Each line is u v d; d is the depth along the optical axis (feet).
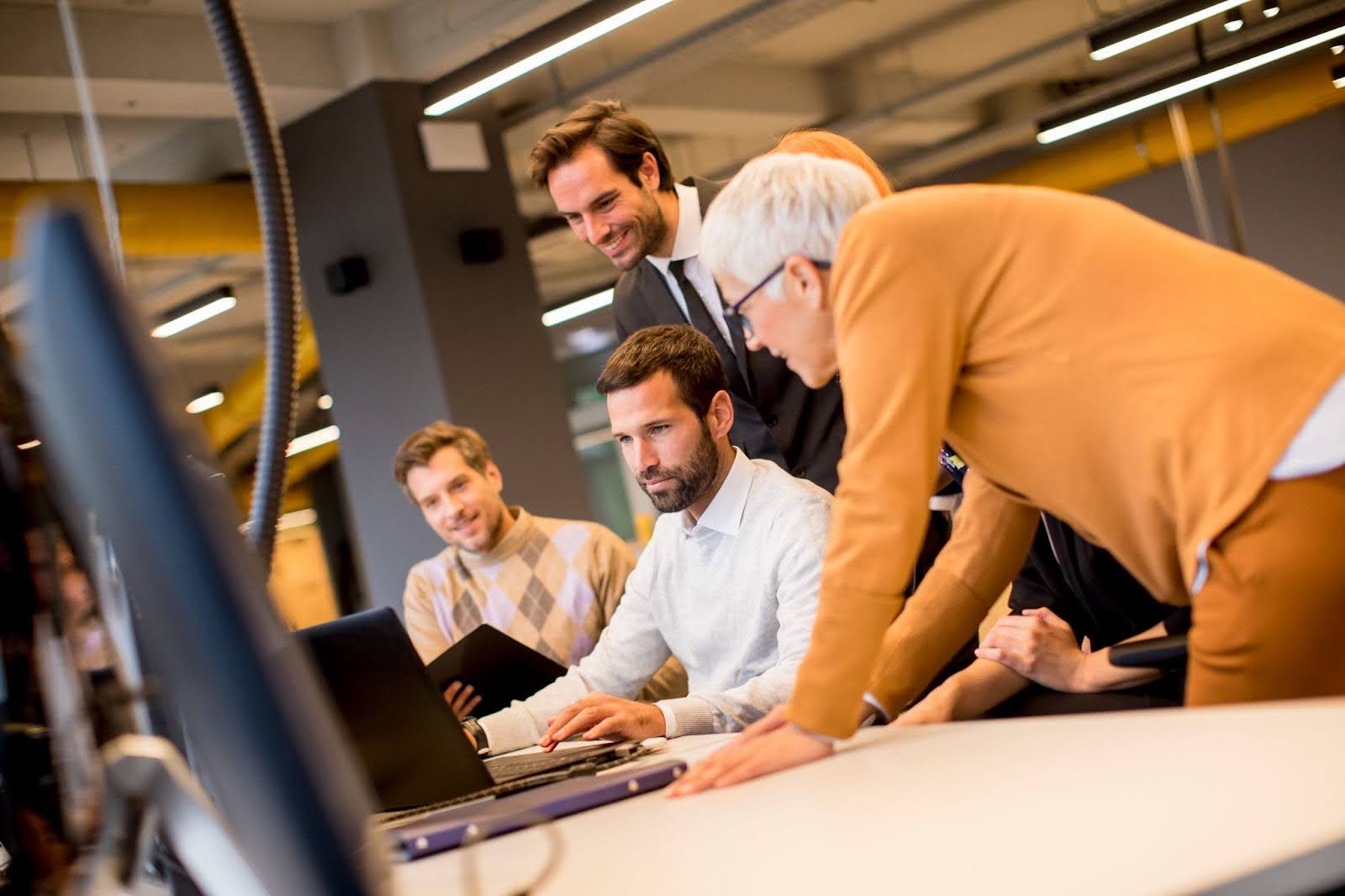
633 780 4.26
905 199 4.55
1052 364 4.44
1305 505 4.19
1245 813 2.41
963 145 39.01
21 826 2.68
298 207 26.05
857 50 32.63
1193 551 4.42
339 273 24.93
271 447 3.06
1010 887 2.28
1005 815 2.81
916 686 5.51
